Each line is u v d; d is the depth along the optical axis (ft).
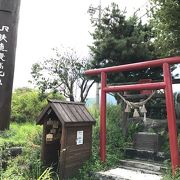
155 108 31.76
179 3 21.03
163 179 19.62
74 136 22.08
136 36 31.94
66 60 50.65
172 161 20.33
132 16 34.35
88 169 22.74
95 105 42.50
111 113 33.73
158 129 28.55
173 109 21.21
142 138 26.50
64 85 50.88
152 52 31.35
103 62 34.55
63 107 22.15
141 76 33.37
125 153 26.76
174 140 20.53
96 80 35.60
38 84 50.08
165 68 21.90
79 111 23.47
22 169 20.85
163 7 21.34
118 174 22.06
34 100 44.47
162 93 28.25
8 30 28.91
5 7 29.01
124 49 31.37
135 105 25.36
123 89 24.38
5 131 27.81
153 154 24.98
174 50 23.43
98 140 27.61
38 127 30.94
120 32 33.71
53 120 23.04
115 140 28.50
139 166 23.89
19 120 42.22
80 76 50.42
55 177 21.20
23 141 24.91
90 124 23.89
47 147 22.77
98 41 34.22
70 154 21.54
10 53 28.99
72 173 21.71
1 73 28.48
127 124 30.22
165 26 22.12
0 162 20.67
